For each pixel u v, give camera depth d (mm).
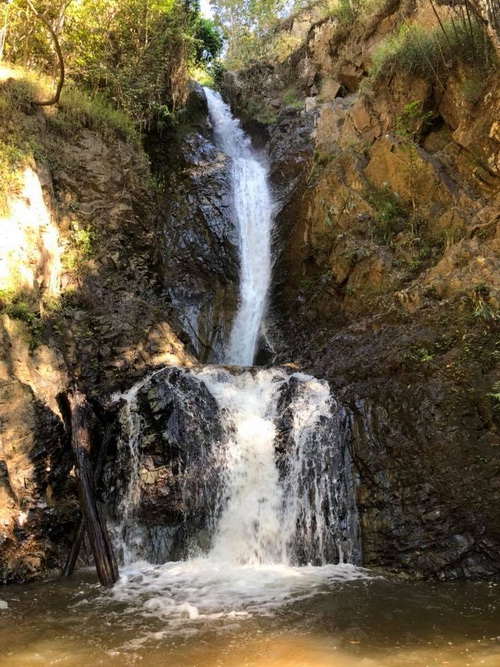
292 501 8555
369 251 12055
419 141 13188
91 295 11648
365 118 14570
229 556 8273
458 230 11125
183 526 8438
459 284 9820
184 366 10773
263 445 9094
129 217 13406
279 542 8258
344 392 9492
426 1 14586
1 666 4863
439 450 7953
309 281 13602
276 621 5824
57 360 9500
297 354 12484
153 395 9453
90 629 5676
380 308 11133
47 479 8125
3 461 7656
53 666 4879
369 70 15828
